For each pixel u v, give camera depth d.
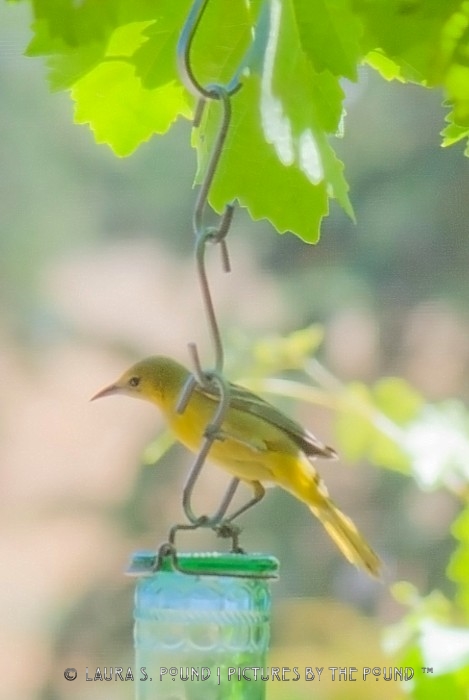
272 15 3.43
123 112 3.99
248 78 3.43
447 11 3.64
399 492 10.94
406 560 10.68
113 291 12.65
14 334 12.62
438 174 11.72
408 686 4.70
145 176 12.66
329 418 10.25
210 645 3.87
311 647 10.38
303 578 10.66
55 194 12.73
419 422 5.62
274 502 10.90
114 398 12.46
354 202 11.89
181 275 12.48
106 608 11.59
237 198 3.65
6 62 12.44
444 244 11.78
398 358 11.66
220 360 3.79
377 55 3.86
